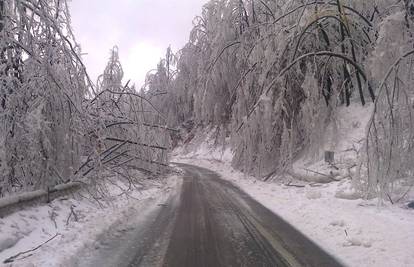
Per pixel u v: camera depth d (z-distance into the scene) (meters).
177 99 50.28
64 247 7.81
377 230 9.45
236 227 10.47
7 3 10.57
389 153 12.24
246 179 23.36
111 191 15.78
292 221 11.32
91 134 14.66
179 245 8.56
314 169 19.73
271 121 22.05
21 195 9.47
